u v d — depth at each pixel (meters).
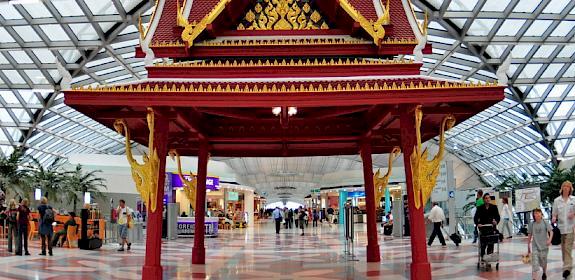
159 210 10.73
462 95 10.24
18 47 31.48
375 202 15.53
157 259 10.60
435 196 25.12
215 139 15.13
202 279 12.08
